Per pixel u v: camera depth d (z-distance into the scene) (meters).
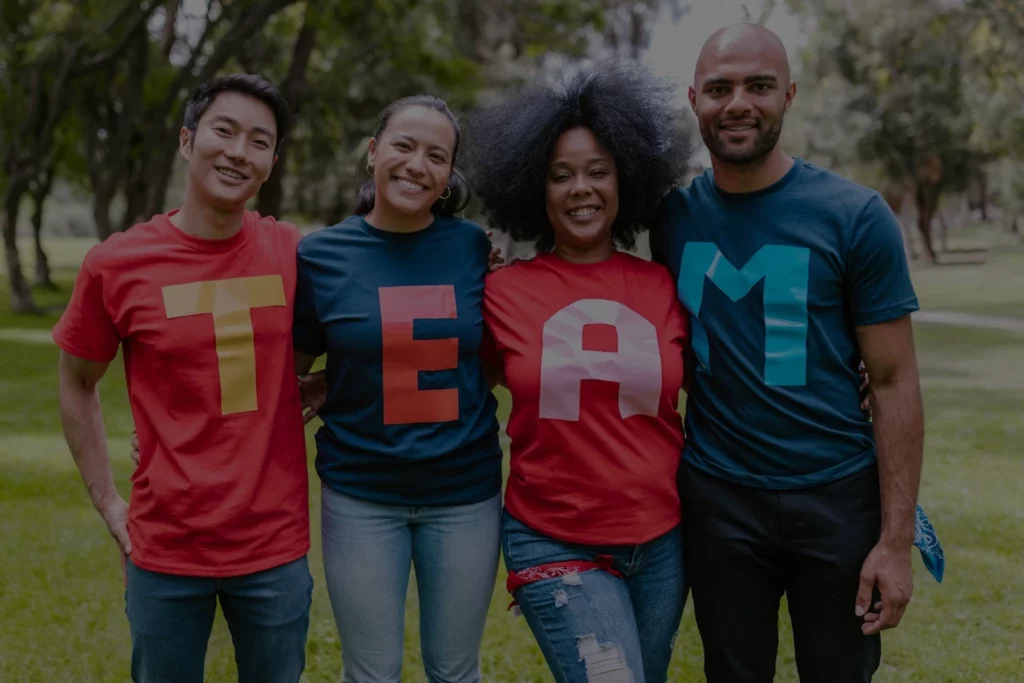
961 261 38.47
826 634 2.53
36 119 18.86
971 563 5.19
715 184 2.64
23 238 61.19
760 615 2.58
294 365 2.67
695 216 2.65
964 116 30.69
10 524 5.83
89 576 4.94
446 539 2.68
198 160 2.43
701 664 3.96
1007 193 30.50
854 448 2.54
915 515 2.49
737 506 2.55
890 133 32.66
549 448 2.55
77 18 17.05
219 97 2.45
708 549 2.58
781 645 4.19
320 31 17.59
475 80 16.89
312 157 21.66
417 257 2.69
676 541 2.64
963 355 14.44
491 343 2.76
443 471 2.64
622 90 2.71
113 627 4.29
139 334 2.44
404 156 2.58
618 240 2.97
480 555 2.71
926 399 10.49
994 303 22.94
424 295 2.64
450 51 17.34
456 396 2.64
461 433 2.66
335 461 2.67
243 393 2.46
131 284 2.44
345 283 2.63
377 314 2.60
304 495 2.59
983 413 9.61
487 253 2.83
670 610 2.65
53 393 10.84
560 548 2.57
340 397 2.66
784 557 2.59
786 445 2.50
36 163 19.09
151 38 18.75
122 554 2.59
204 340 2.43
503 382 2.97
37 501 6.37
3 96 19.55
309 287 2.66
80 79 18.50
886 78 31.59
